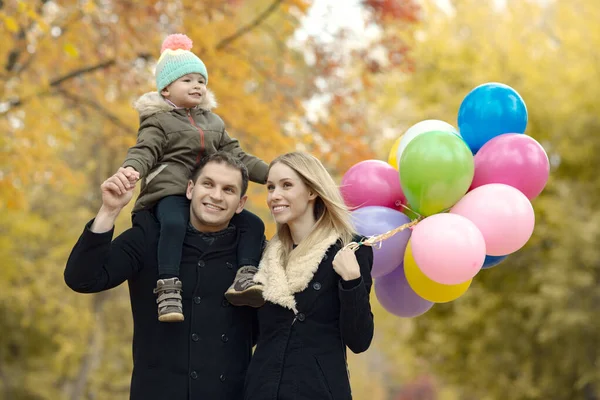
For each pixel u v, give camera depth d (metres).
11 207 9.51
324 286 3.67
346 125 10.59
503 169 4.27
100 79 9.80
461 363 16.22
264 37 11.01
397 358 20.44
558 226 14.03
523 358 14.99
